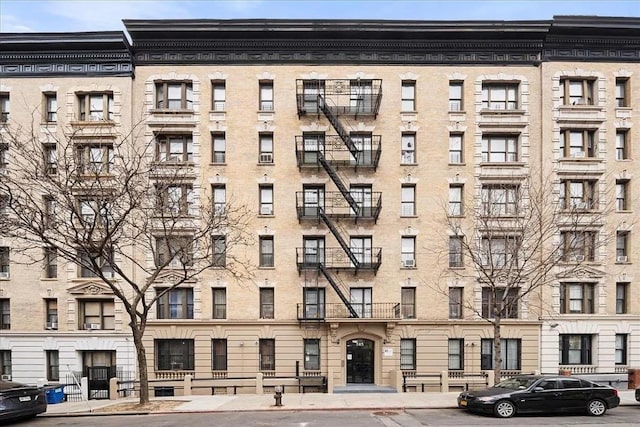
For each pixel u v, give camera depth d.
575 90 28.16
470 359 27.09
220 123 27.64
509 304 24.09
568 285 27.73
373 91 27.86
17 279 27.30
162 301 27.48
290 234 27.50
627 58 27.91
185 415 18.03
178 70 27.77
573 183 27.89
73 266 27.23
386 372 26.84
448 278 27.33
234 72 27.83
